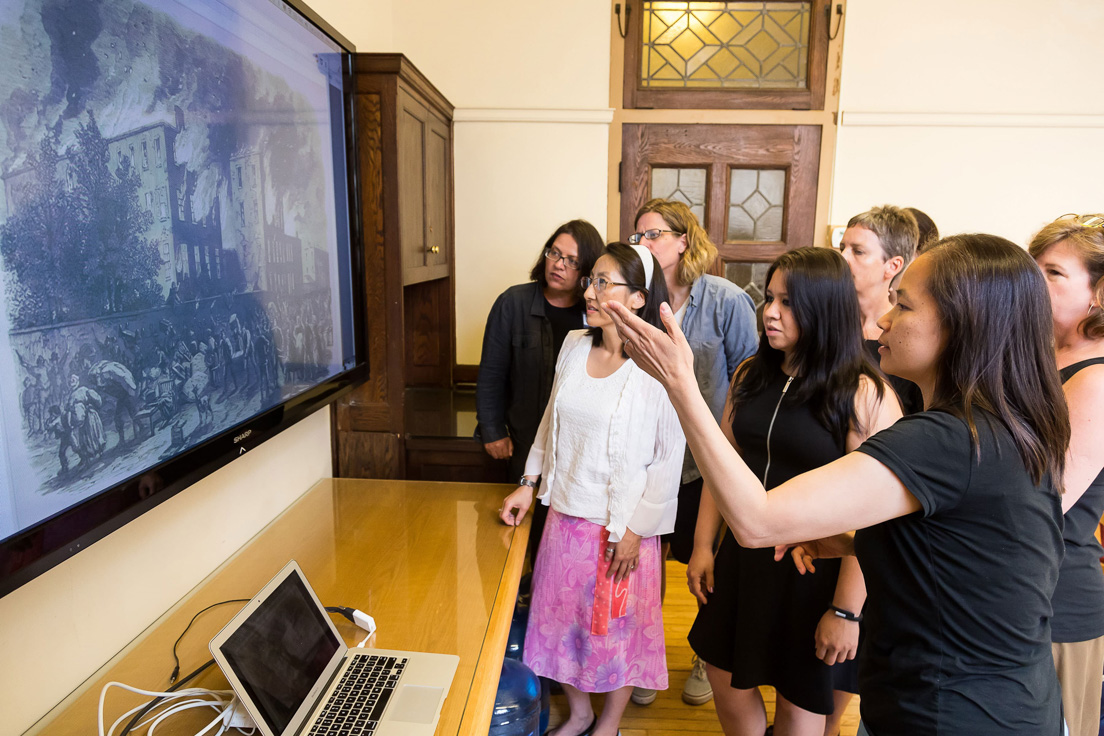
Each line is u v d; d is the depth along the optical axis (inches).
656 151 130.4
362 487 82.6
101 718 38.9
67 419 37.7
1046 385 36.6
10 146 33.5
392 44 126.5
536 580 73.1
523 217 130.0
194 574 58.9
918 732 37.4
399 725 40.9
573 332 75.9
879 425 57.4
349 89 75.9
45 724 42.6
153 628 51.9
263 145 57.6
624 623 70.8
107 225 40.1
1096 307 53.8
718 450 36.4
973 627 36.3
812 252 59.5
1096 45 123.3
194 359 48.9
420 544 66.3
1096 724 57.5
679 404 36.8
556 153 128.4
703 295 87.5
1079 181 127.1
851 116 127.1
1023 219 129.0
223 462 52.4
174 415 46.9
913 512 36.6
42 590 43.0
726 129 129.6
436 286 126.3
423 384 129.6
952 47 125.3
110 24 39.6
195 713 42.3
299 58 63.9
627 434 66.9
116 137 40.6
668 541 90.9
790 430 60.0
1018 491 35.7
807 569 54.4
